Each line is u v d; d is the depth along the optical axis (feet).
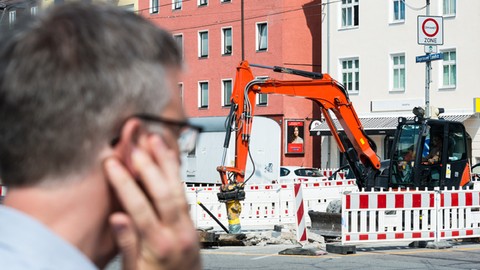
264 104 165.99
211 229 70.18
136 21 5.48
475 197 58.23
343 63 152.76
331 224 64.13
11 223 5.10
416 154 69.00
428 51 82.38
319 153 164.55
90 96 5.19
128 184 5.26
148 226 5.29
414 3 142.31
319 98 63.72
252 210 75.72
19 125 5.15
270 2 164.35
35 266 4.95
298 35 163.94
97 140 5.24
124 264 5.33
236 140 60.39
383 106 146.51
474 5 134.31
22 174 5.19
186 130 5.66
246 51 167.84
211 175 122.52
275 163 116.78
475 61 134.21
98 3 5.48
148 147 5.38
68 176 5.22
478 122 133.49
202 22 174.70
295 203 54.70
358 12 150.61
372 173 65.51
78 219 5.26
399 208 55.42
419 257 50.52
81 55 5.19
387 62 146.10
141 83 5.33
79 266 5.12
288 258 50.11
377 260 49.03
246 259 49.60
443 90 137.80
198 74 176.04
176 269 5.37
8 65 5.16
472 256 51.11
